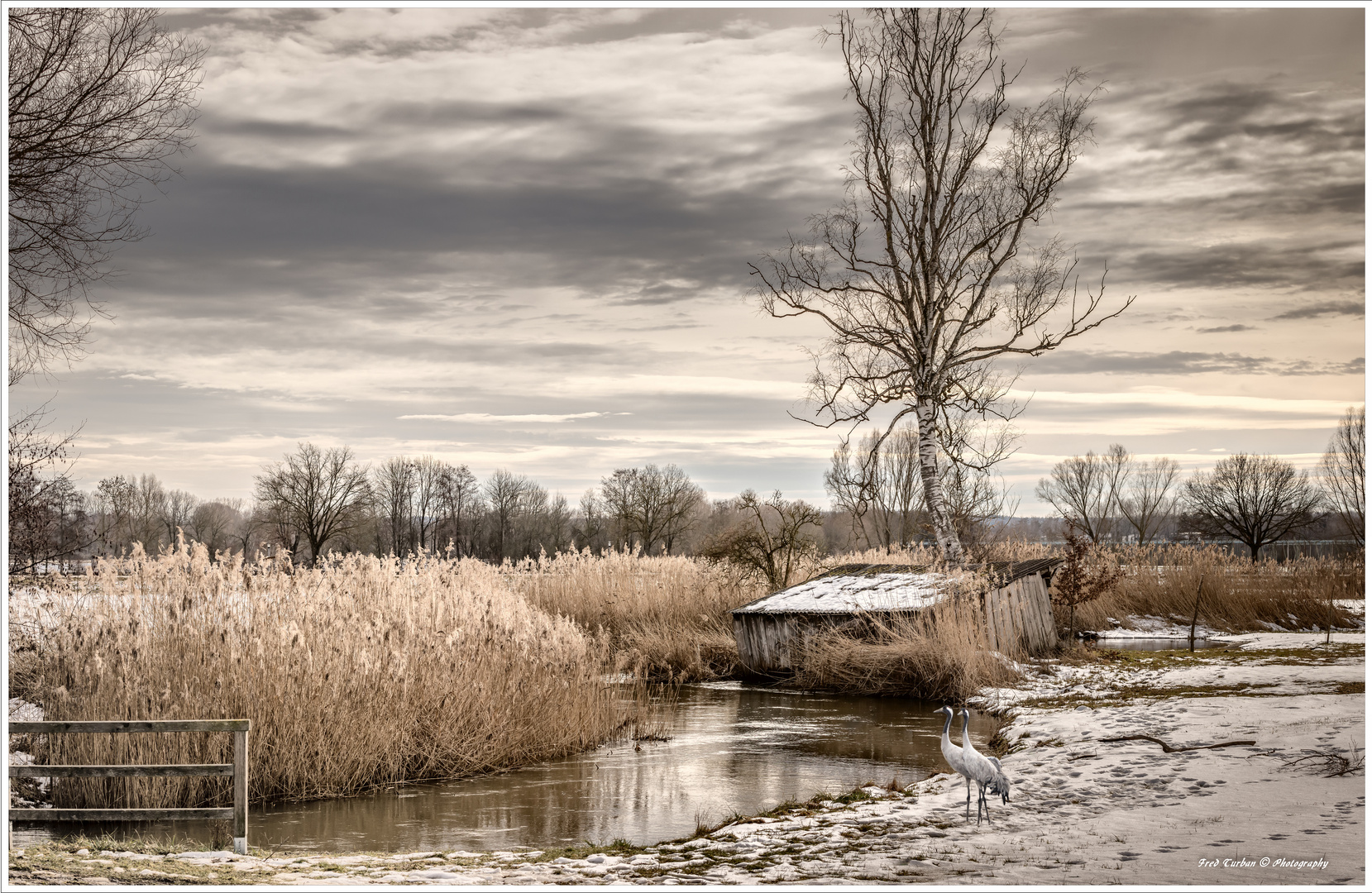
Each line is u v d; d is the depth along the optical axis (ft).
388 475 292.61
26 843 31.76
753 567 92.58
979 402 95.81
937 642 65.57
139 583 41.65
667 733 53.52
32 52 47.34
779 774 43.27
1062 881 22.34
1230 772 34.88
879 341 94.94
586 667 55.62
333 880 24.67
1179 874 22.49
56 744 37.19
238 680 39.24
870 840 28.89
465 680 45.70
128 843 30.60
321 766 39.60
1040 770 38.81
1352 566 108.37
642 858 28.22
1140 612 102.01
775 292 97.50
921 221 94.17
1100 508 278.05
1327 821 27.35
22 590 45.24
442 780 42.42
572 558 99.45
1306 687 55.11
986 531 108.68
